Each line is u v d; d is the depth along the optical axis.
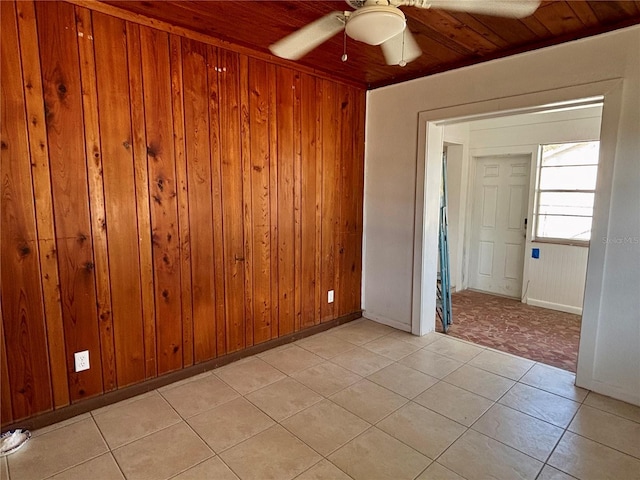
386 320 3.97
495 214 5.13
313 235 3.58
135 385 2.58
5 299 2.06
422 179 3.48
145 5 2.21
